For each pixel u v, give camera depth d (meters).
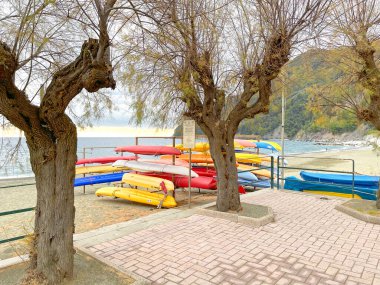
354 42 7.25
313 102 8.08
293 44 6.52
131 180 10.77
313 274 4.30
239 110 7.36
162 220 7.08
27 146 3.72
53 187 3.62
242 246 5.39
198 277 4.19
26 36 3.29
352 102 7.78
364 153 37.84
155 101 6.36
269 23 6.48
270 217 6.98
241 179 13.61
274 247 5.35
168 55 5.78
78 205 10.07
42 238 3.61
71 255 3.73
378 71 7.14
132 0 3.72
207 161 12.78
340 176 11.50
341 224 6.83
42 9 3.06
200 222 6.92
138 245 5.41
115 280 3.72
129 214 8.77
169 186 9.71
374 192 10.24
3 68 2.82
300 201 9.34
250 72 7.07
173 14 4.29
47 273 3.56
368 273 4.34
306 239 5.79
